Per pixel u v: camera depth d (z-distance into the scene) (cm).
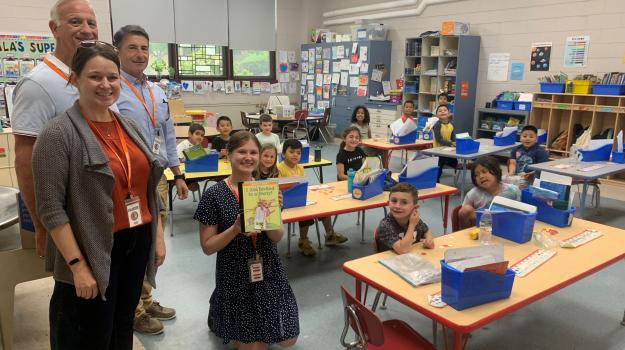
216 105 1009
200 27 954
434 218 468
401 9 902
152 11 890
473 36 763
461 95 775
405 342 188
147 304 265
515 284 186
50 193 137
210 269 340
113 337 169
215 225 205
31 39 748
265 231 206
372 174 332
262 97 1072
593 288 314
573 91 627
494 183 294
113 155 150
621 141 462
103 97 143
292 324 213
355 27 952
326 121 942
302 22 1097
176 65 954
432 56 807
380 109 902
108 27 839
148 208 166
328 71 1017
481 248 175
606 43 625
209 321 242
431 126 616
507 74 746
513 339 250
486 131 761
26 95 160
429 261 206
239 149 202
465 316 159
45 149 136
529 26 707
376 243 246
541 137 666
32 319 263
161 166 166
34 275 207
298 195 304
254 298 206
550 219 265
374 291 306
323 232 428
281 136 943
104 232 145
